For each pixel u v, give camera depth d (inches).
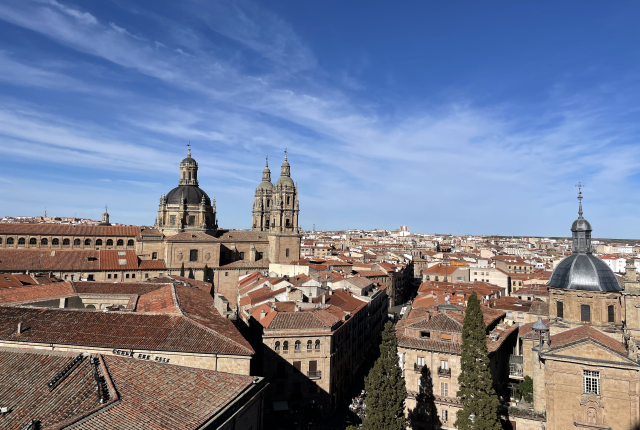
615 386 1952.5
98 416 1103.6
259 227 7367.1
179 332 1926.7
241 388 1482.5
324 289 3897.6
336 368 3078.2
